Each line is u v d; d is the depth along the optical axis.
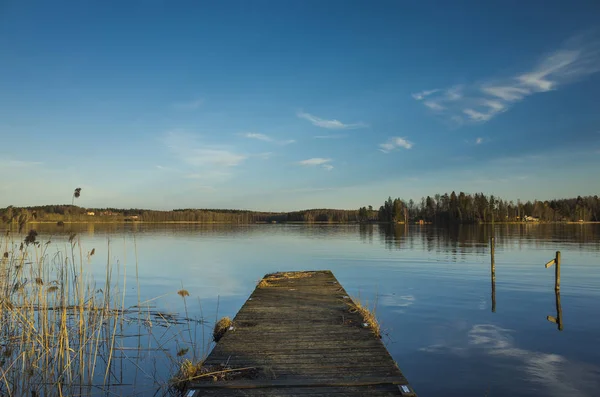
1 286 7.64
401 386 5.28
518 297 13.84
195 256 29.77
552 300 13.36
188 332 9.80
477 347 8.59
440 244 39.56
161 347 8.39
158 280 18.48
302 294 12.48
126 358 7.98
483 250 32.03
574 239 44.22
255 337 7.64
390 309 12.09
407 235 58.56
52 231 47.44
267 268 23.11
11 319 7.71
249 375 5.71
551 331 9.75
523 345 8.72
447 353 8.23
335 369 5.89
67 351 6.39
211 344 8.78
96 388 6.53
